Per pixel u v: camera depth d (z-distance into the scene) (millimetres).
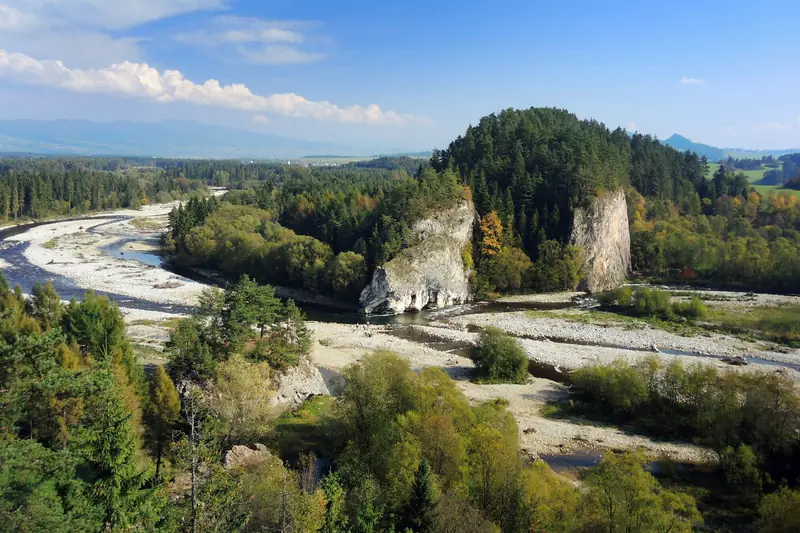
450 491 33969
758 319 104250
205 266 150875
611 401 64250
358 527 30547
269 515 29312
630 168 186375
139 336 82188
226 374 48781
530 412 64625
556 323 107438
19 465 24812
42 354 31609
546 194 143125
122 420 27938
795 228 175750
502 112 180125
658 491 33938
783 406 50719
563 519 32812
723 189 196125
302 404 60562
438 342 93375
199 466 26078
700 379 60031
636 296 117812
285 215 173500
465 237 131500
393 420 43375
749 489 45875
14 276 125625
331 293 122688
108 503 25219
